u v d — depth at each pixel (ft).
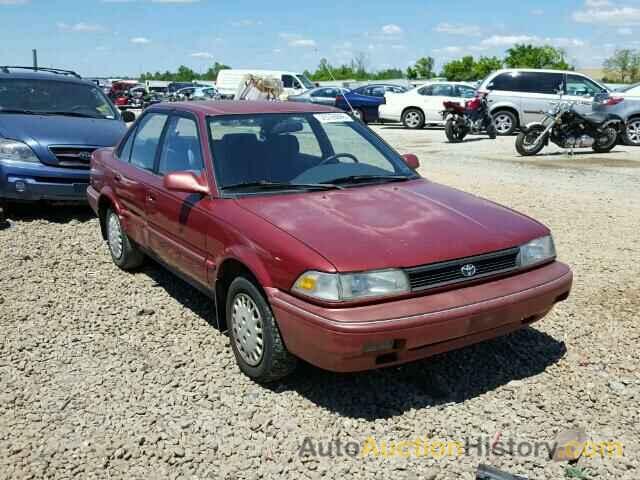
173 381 13.92
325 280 11.71
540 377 14.06
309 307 11.87
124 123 31.60
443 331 12.00
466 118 63.05
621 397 13.17
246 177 15.33
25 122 27.91
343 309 11.67
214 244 14.51
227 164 15.46
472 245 12.82
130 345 15.78
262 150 16.01
